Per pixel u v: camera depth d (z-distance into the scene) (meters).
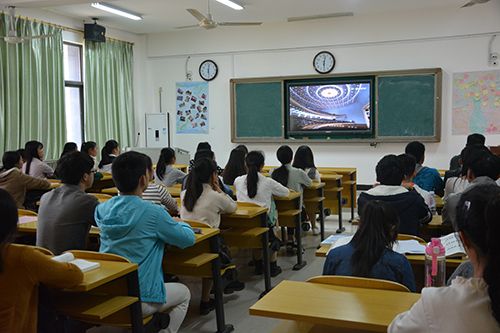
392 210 1.99
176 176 5.09
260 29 9.23
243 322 3.28
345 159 8.90
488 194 1.13
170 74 9.98
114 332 3.04
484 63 7.96
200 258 2.87
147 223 2.36
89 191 6.09
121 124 9.40
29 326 1.70
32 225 3.10
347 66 8.73
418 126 8.34
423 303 1.19
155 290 2.34
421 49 8.27
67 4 6.53
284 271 4.47
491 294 1.07
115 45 9.25
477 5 7.88
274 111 9.18
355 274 1.91
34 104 7.46
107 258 2.15
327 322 1.52
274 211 4.30
